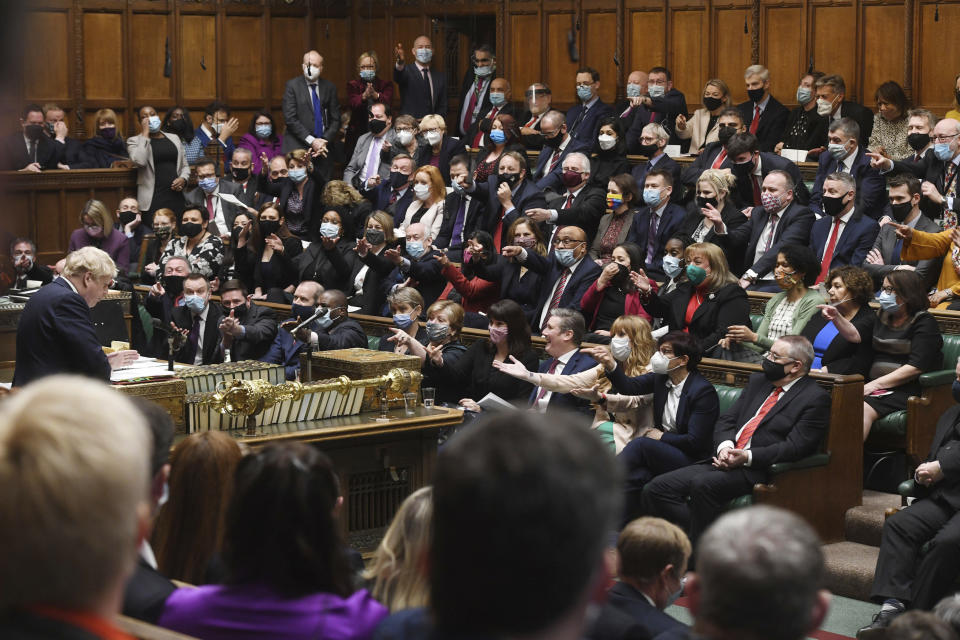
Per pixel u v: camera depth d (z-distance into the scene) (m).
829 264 16.23
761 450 11.74
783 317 14.14
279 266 19.05
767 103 21.19
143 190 23.75
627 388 12.71
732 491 11.80
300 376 12.09
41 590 1.96
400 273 18.00
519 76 27.62
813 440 11.95
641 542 7.37
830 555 11.91
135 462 2.02
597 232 18.31
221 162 25.47
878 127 20.23
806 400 12.00
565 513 1.93
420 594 5.65
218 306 16.14
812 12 24.12
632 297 15.49
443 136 22.86
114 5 27.11
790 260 13.97
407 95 25.55
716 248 14.44
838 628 10.76
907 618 5.69
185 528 6.28
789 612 3.27
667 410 12.56
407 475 11.32
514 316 13.74
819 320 13.77
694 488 11.80
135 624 3.35
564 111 27.14
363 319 16.11
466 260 16.91
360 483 11.03
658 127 19.52
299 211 21.94
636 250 15.41
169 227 19.72
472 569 1.94
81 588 1.99
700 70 25.50
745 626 3.29
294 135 25.17
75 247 20.92
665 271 15.26
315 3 29.00
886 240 16.05
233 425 10.60
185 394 10.30
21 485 1.93
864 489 13.33
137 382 10.15
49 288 10.02
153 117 23.50
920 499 10.95
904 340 13.13
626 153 21.30
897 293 13.06
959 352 13.46
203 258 19.25
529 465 1.94
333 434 10.59
